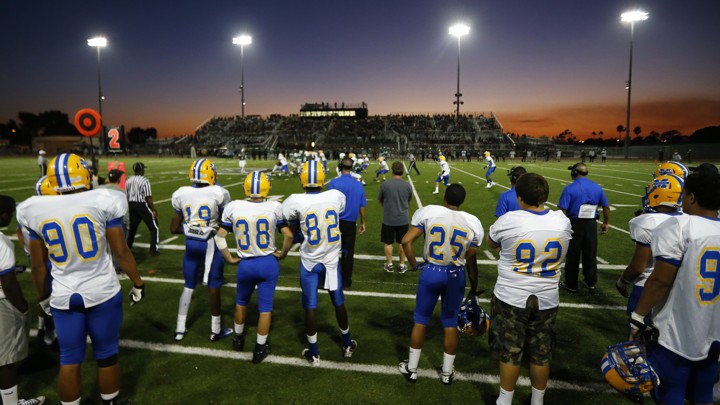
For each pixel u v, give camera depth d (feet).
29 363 11.50
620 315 14.60
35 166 94.89
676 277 7.03
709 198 6.85
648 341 7.54
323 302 15.93
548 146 167.63
